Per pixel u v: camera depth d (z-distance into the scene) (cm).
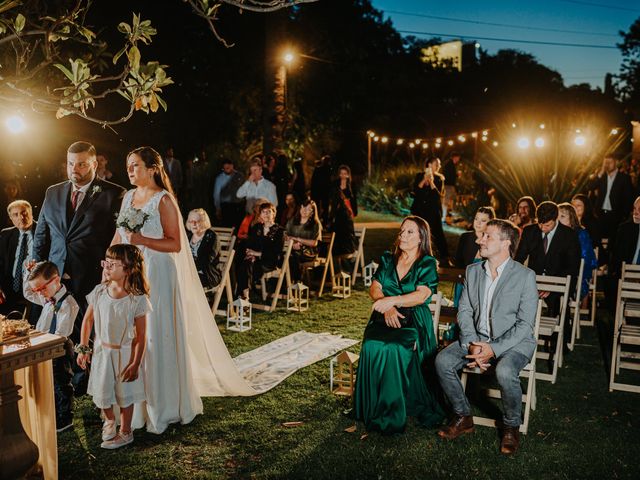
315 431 453
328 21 2369
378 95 3069
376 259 1127
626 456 417
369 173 2270
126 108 1441
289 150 1948
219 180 1095
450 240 1367
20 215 577
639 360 605
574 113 3250
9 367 321
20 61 326
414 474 395
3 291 592
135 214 441
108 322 420
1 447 323
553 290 571
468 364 450
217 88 1838
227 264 730
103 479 389
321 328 718
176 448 428
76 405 499
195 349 498
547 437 445
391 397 446
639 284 542
